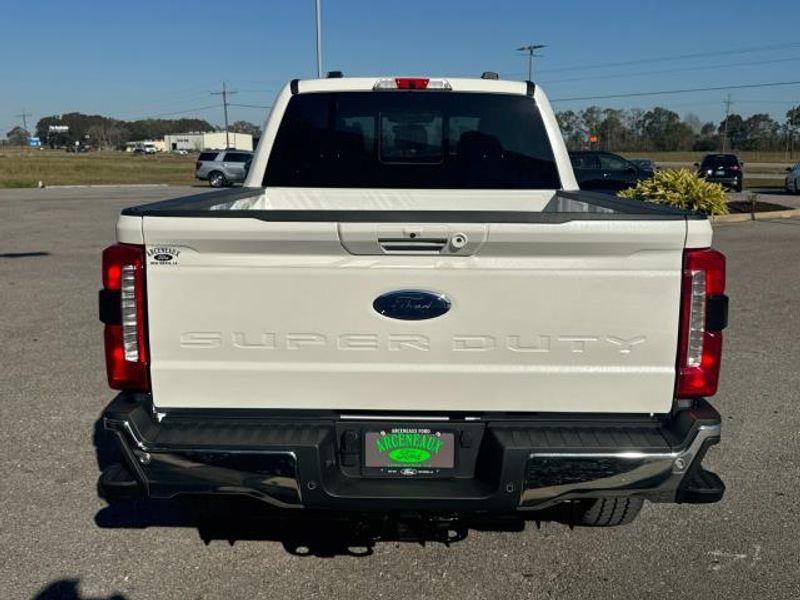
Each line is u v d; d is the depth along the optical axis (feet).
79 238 50.93
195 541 12.34
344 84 15.83
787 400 18.97
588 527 12.84
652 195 57.98
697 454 9.31
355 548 12.15
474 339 9.40
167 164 236.63
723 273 9.30
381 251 9.16
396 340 9.41
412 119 15.97
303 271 9.25
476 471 9.80
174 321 9.39
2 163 215.92
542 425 9.64
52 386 19.65
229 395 9.58
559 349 9.42
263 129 16.12
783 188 115.75
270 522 12.86
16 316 27.53
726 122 303.89
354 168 16.11
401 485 9.64
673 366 9.48
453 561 11.80
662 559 11.85
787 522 12.97
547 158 16.12
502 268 9.22
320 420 9.70
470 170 16.16
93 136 614.75
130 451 9.32
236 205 13.48
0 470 14.75
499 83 15.94
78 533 12.52
